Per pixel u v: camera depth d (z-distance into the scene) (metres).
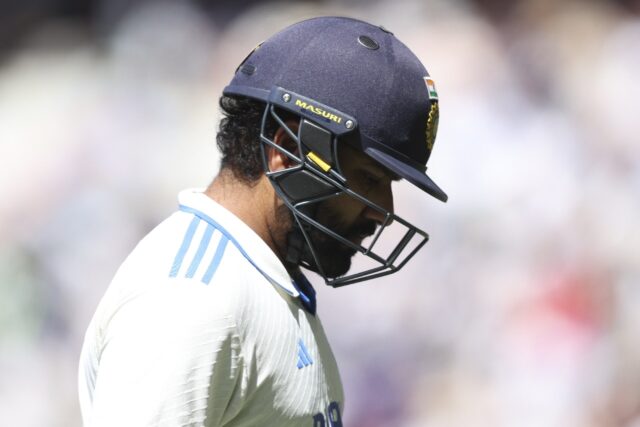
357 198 7.62
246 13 36.84
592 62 33.25
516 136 28.97
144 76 35.00
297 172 7.57
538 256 26.72
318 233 7.75
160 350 6.89
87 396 7.64
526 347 25.11
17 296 27.22
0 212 30.75
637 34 33.66
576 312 25.42
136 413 6.80
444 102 30.34
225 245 7.43
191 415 6.90
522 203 27.42
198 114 33.66
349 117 7.55
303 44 7.79
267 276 7.53
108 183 31.31
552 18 34.56
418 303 25.86
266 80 7.73
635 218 27.47
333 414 8.05
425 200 27.12
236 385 7.20
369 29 7.98
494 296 25.98
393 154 7.76
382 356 25.39
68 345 27.34
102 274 28.55
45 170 31.89
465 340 25.67
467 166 28.09
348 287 25.44
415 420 25.12
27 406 26.59
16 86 37.16
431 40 32.81
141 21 37.12
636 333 25.23
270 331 7.39
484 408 24.98
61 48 38.72
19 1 40.56
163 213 31.36
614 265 26.50
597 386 24.55
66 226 28.77
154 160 31.98
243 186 7.78
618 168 28.97
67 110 34.12
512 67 32.47
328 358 8.20
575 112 31.22
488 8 34.72
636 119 30.92
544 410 24.59
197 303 7.02
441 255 26.52
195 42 35.91
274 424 7.45
